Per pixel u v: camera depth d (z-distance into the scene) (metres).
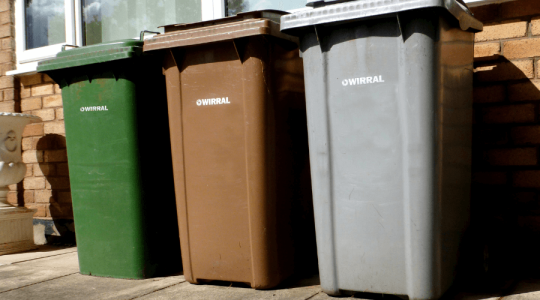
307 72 2.77
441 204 2.56
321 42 2.68
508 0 3.30
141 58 3.35
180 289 3.12
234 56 2.95
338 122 2.69
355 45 2.62
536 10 3.23
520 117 3.29
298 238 3.24
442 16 2.49
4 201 4.78
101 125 3.44
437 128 2.50
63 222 5.05
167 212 3.59
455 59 2.73
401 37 2.49
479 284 2.79
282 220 3.06
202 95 3.04
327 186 2.74
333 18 2.59
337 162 2.71
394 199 2.58
